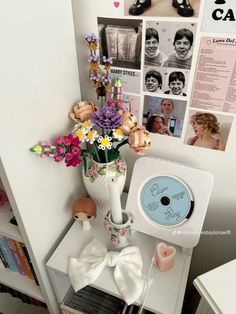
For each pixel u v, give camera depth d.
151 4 0.66
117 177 0.80
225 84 0.69
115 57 0.78
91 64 0.77
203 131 0.78
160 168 0.78
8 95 0.56
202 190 0.74
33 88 0.62
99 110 0.73
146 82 0.78
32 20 0.58
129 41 0.73
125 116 0.75
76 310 0.92
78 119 0.78
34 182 0.70
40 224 0.77
